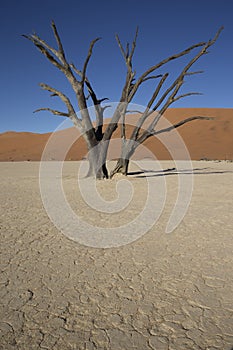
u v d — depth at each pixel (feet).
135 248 16.42
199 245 16.62
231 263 13.92
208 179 52.49
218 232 19.17
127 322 9.49
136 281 12.27
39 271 13.37
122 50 48.24
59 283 12.19
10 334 8.96
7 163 131.13
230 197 33.50
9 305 10.54
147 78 48.44
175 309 10.16
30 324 9.44
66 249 16.34
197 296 10.98
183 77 47.01
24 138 255.09
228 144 173.06
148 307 10.32
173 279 12.37
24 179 57.00
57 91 47.83
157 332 8.96
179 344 8.41
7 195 36.76
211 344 8.39
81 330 9.12
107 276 12.80
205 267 13.52
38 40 46.21
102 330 9.11
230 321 9.43
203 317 9.66
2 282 12.30
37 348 8.35
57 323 9.48
